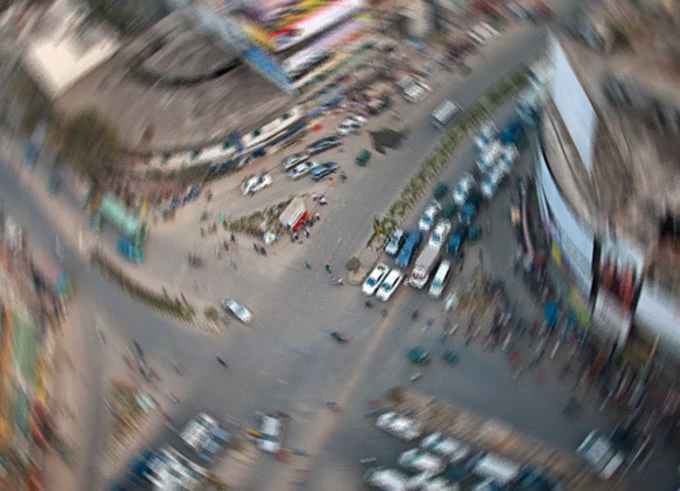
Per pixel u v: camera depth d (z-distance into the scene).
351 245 72.19
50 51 90.56
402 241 70.81
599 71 79.88
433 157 79.94
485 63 91.00
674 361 54.34
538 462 53.28
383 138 83.12
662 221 59.84
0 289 68.50
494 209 73.06
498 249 69.19
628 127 70.31
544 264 65.94
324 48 90.19
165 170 80.50
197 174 80.06
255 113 85.88
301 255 71.81
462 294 65.81
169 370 62.53
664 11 88.25
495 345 61.41
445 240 70.69
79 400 60.19
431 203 74.56
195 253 72.44
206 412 59.38
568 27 91.62
